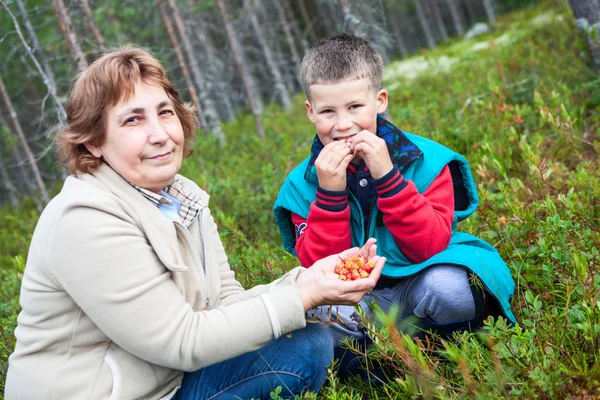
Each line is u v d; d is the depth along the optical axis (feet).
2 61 50.03
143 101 6.69
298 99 67.51
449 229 8.13
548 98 18.89
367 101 8.05
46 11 41.57
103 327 6.28
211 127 41.50
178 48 41.34
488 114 17.98
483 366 6.97
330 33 63.67
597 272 8.20
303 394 7.32
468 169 8.71
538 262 9.23
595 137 15.33
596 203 10.37
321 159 8.03
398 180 7.80
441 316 7.95
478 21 115.24
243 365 7.14
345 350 8.11
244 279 10.83
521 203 10.68
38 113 63.10
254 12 64.69
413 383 6.42
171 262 6.56
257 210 16.30
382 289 8.71
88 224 6.21
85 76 6.73
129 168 6.71
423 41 120.47
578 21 19.52
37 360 6.49
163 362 6.42
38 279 6.37
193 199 7.50
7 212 47.42
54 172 49.65
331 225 8.13
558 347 6.55
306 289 6.88
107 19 46.26
